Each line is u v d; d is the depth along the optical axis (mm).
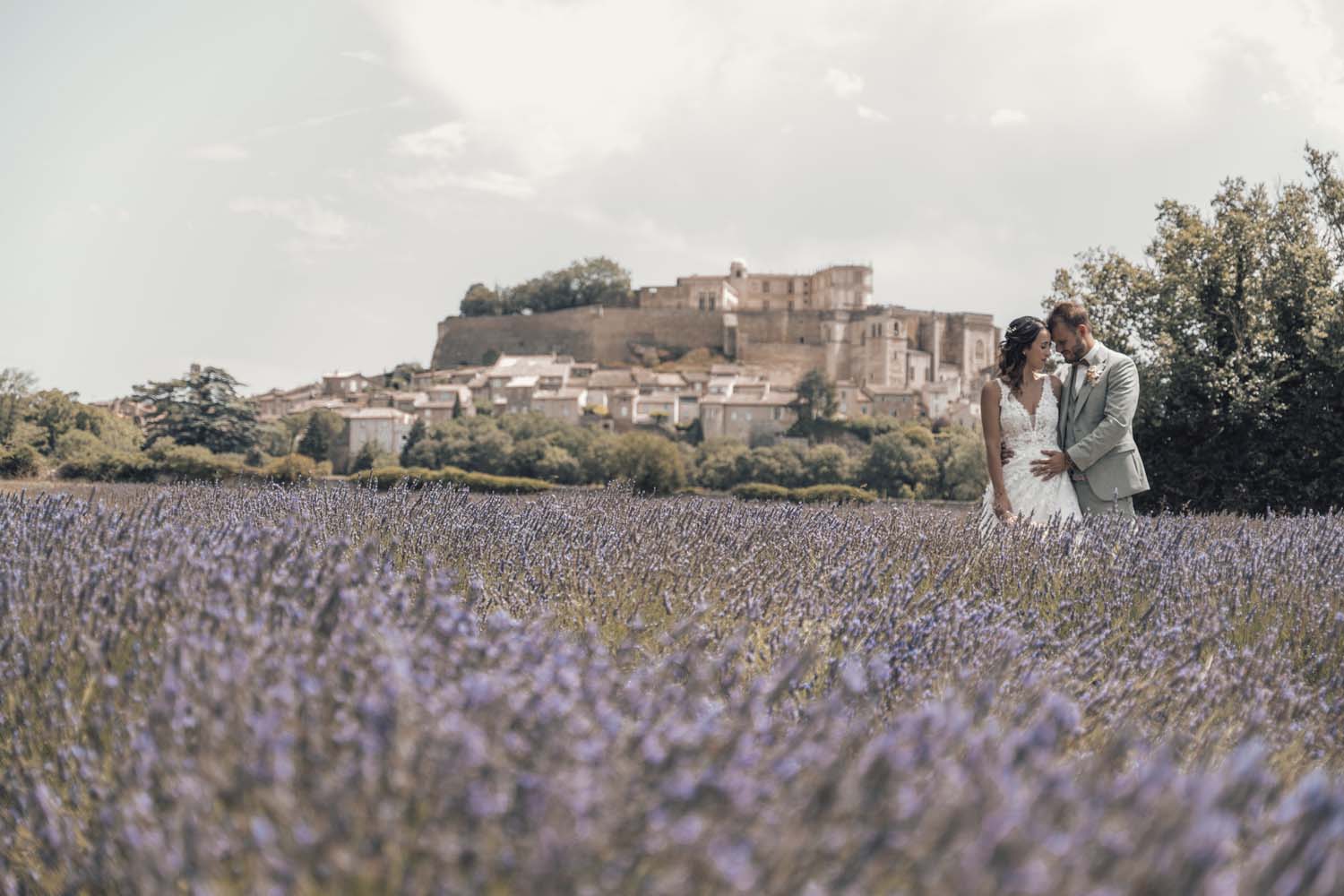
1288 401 15094
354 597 2287
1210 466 15133
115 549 2918
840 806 1339
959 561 4367
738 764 1525
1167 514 8047
